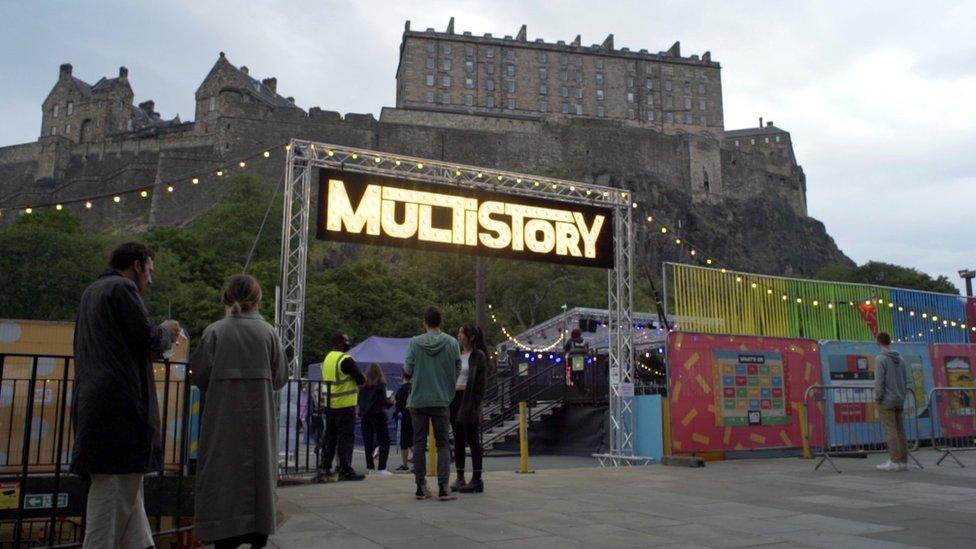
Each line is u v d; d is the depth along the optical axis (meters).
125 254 4.51
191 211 81.31
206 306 43.34
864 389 13.70
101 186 88.06
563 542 5.28
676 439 12.73
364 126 89.38
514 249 13.60
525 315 57.62
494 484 8.91
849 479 9.62
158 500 5.83
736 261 101.81
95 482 4.07
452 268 58.91
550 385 20.06
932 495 8.06
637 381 19.33
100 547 4.00
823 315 15.65
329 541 5.24
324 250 68.38
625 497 7.77
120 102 109.12
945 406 15.88
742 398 13.45
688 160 106.69
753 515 6.62
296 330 12.41
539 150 98.19
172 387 8.40
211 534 4.32
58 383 7.75
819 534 5.71
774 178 121.81
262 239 65.50
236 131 84.19
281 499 7.40
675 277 13.81
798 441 13.85
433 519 6.20
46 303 39.50
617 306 14.88
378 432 11.22
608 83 118.88
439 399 7.41
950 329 17.78
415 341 7.59
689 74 122.44
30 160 94.44
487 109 112.69
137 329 4.14
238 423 4.47
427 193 13.04
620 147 102.50
